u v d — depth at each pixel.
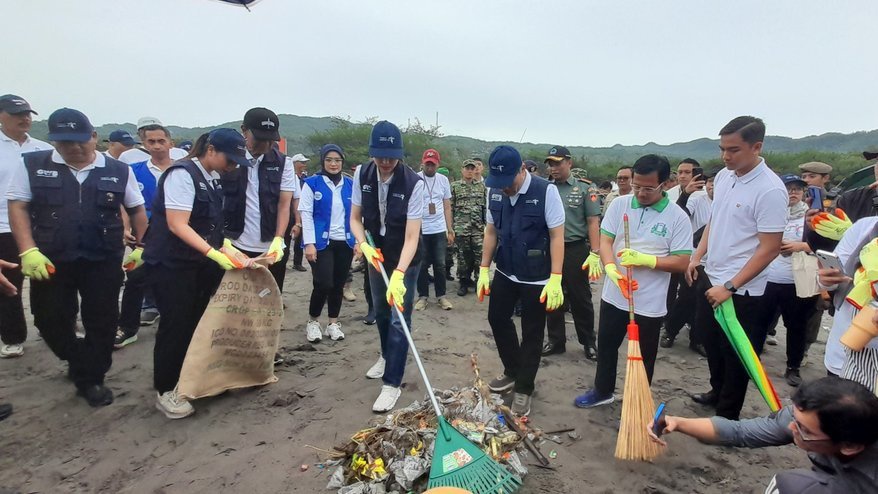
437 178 6.69
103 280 3.68
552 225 3.45
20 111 4.35
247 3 3.10
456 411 3.08
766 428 2.05
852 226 2.53
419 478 2.62
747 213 3.21
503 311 3.79
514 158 3.35
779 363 5.17
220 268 3.95
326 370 4.43
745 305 3.30
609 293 3.67
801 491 1.59
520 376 3.71
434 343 5.26
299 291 7.41
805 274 4.16
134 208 3.99
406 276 3.88
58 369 4.37
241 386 3.90
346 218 5.20
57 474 2.92
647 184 3.35
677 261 3.37
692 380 4.56
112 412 3.62
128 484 2.84
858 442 1.48
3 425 3.43
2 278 3.44
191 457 3.09
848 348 2.29
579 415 3.75
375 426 3.27
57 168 3.48
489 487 2.49
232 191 4.09
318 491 2.76
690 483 2.96
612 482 2.93
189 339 3.74
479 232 7.25
